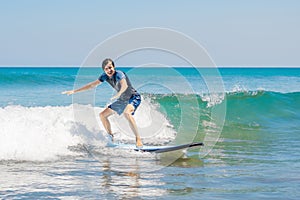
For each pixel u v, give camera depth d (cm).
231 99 1471
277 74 7412
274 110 1411
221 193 500
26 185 525
